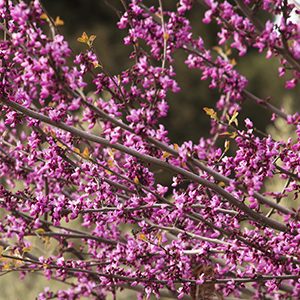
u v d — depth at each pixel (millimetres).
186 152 5352
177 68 27250
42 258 6250
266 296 7527
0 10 5512
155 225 5879
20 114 5488
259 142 5297
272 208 5816
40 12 4895
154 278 5988
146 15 6141
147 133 5418
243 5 5512
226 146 5488
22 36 5105
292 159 5461
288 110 10461
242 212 5715
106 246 6930
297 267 6078
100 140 5375
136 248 5949
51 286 12344
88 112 5371
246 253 5738
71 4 28469
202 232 6383
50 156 5594
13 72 5512
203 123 27438
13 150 6773
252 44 5539
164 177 19281
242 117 27031
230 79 6391
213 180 5789
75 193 7219
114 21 28609
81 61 5477
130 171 5680
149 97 5668
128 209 5695
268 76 27312
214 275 6074
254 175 5379
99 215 5859
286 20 5434
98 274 6027
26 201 6145
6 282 12656
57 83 4793
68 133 5781
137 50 6059
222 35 5734
